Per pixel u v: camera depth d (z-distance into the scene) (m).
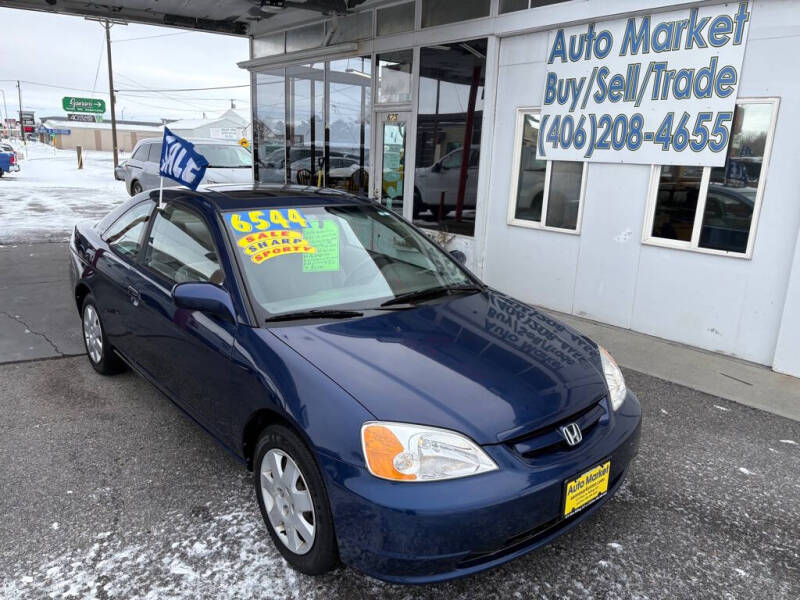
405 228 3.75
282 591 2.36
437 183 7.21
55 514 2.80
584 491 2.29
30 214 13.24
